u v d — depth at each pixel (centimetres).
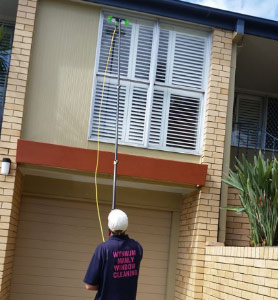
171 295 766
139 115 727
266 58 867
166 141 730
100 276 388
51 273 753
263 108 1018
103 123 712
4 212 636
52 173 704
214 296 636
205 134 727
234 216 738
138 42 746
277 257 491
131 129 720
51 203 770
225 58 753
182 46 761
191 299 683
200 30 769
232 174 662
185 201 775
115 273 387
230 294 590
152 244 791
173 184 713
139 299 770
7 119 663
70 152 662
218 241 707
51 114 691
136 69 739
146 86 738
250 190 610
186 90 750
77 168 663
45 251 757
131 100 729
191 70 757
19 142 648
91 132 703
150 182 712
